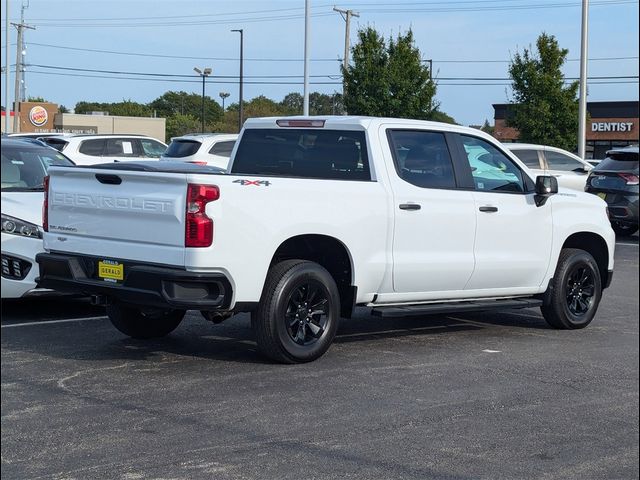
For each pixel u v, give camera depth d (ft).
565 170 71.72
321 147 27.81
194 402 21.12
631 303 38.65
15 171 32.86
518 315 34.83
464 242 28.27
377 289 26.50
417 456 17.98
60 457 17.38
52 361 24.80
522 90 115.55
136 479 16.33
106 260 24.07
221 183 22.72
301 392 22.18
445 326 31.83
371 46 114.21
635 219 63.26
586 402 22.21
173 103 339.98
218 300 22.99
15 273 29.60
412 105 113.80
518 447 18.74
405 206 26.66
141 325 27.37
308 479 16.57
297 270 24.45
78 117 206.08
